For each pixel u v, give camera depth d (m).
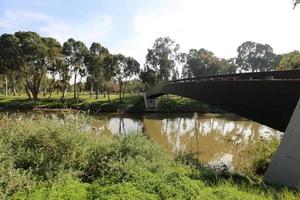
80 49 58.22
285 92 10.75
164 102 55.84
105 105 51.62
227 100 15.24
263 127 32.53
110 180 7.95
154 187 7.43
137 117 43.25
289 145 8.68
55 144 8.56
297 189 7.72
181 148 20.12
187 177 8.43
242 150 17.50
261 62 81.38
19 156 8.03
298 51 57.34
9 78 67.31
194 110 52.12
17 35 54.50
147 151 10.47
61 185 7.33
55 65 56.50
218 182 8.72
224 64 78.31
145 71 65.19
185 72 77.50
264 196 7.23
